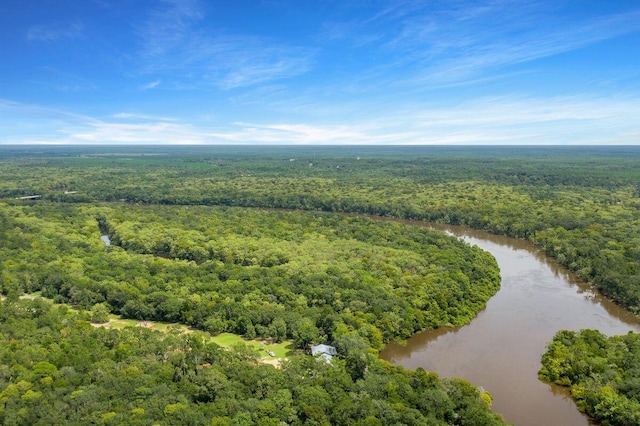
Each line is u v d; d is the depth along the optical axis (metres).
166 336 122.75
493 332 142.25
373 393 96.94
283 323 130.38
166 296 148.00
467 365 123.31
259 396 95.75
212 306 140.50
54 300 152.50
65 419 85.31
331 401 93.75
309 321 130.75
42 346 112.38
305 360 109.25
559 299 168.75
